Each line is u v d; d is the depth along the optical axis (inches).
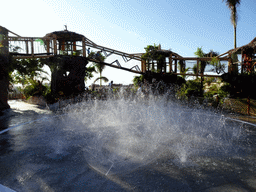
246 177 113.3
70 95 577.6
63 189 100.2
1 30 384.5
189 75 582.9
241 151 159.2
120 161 138.0
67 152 156.0
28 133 219.9
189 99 529.0
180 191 98.2
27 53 467.5
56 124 272.7
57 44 625.0
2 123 280.7
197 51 633.6
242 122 290.4
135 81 713.6
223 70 518.6
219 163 134.4
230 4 624.4
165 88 606.9
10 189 100.3
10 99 822.5
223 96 438.6
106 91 728.3
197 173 118.6
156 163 134.1
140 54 676.7
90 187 102.0
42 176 114.7
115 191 98.3
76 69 589.9
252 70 440.5
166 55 618.5
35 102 601.6
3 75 401.1
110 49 644.1
